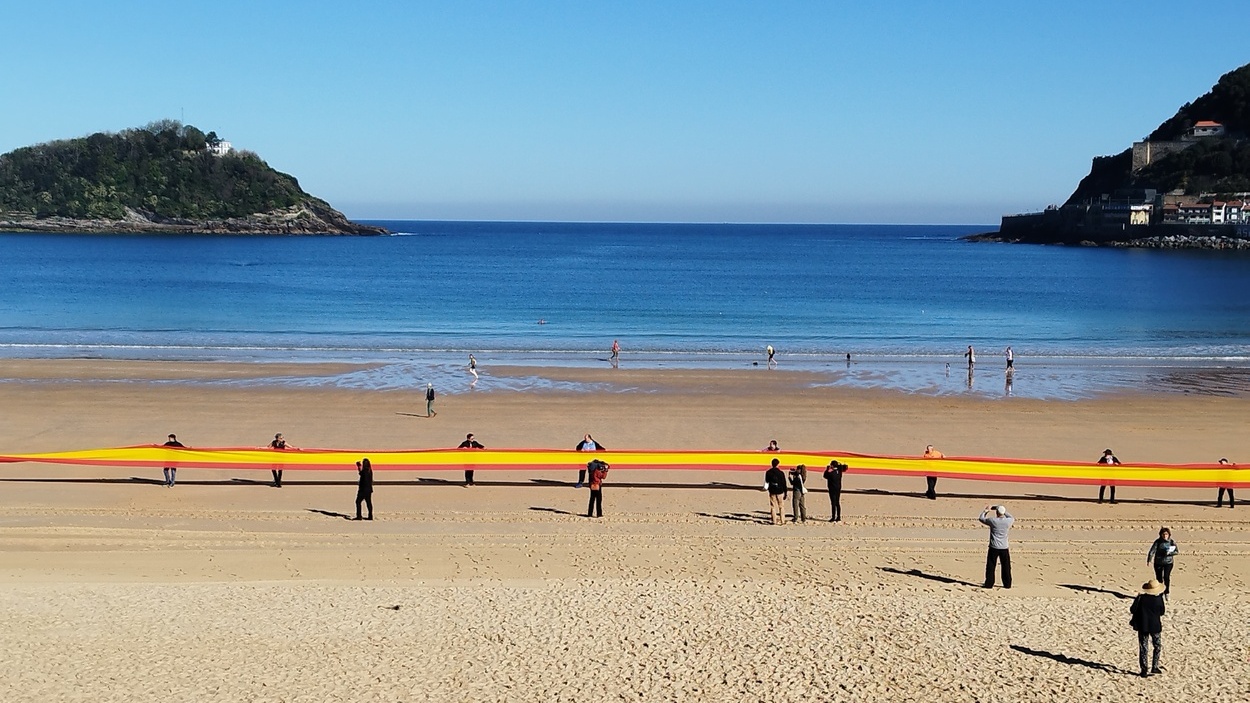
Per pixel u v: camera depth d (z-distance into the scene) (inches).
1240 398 1867.6
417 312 3575.3
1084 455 1405.0
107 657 660.7
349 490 1163.3
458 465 1193.4
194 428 1510.8
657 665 657.0
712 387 1941.4
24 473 1202.0
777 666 656.4
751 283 5310.0
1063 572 894.4
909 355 2507.4
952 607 781.3
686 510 1095.0
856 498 1155.9
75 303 3690.9
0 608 751.1
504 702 602.2
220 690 613.0
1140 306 4015.8
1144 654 650.2
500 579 855.7
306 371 2090.3
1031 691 623.5
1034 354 2546.8
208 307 3629.4
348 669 648.4
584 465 1194.0
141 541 955.3
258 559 908.0
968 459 1173.1
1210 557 943.7
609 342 2743.6
